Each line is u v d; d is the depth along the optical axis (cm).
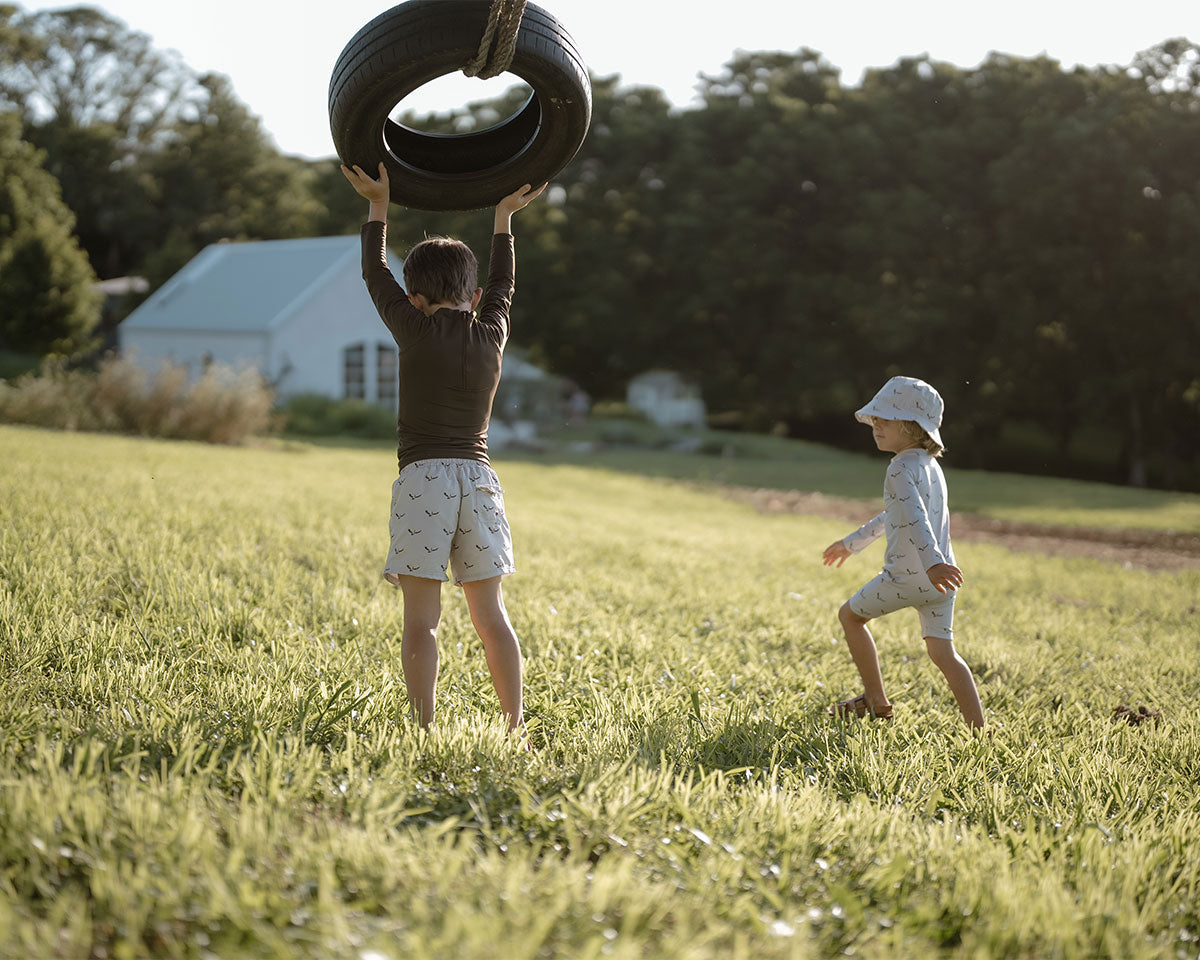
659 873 224
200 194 5928
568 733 341
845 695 446
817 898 222
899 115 3769
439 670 402
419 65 326
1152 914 228
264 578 531
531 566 696
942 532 409
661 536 1023
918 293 3694
